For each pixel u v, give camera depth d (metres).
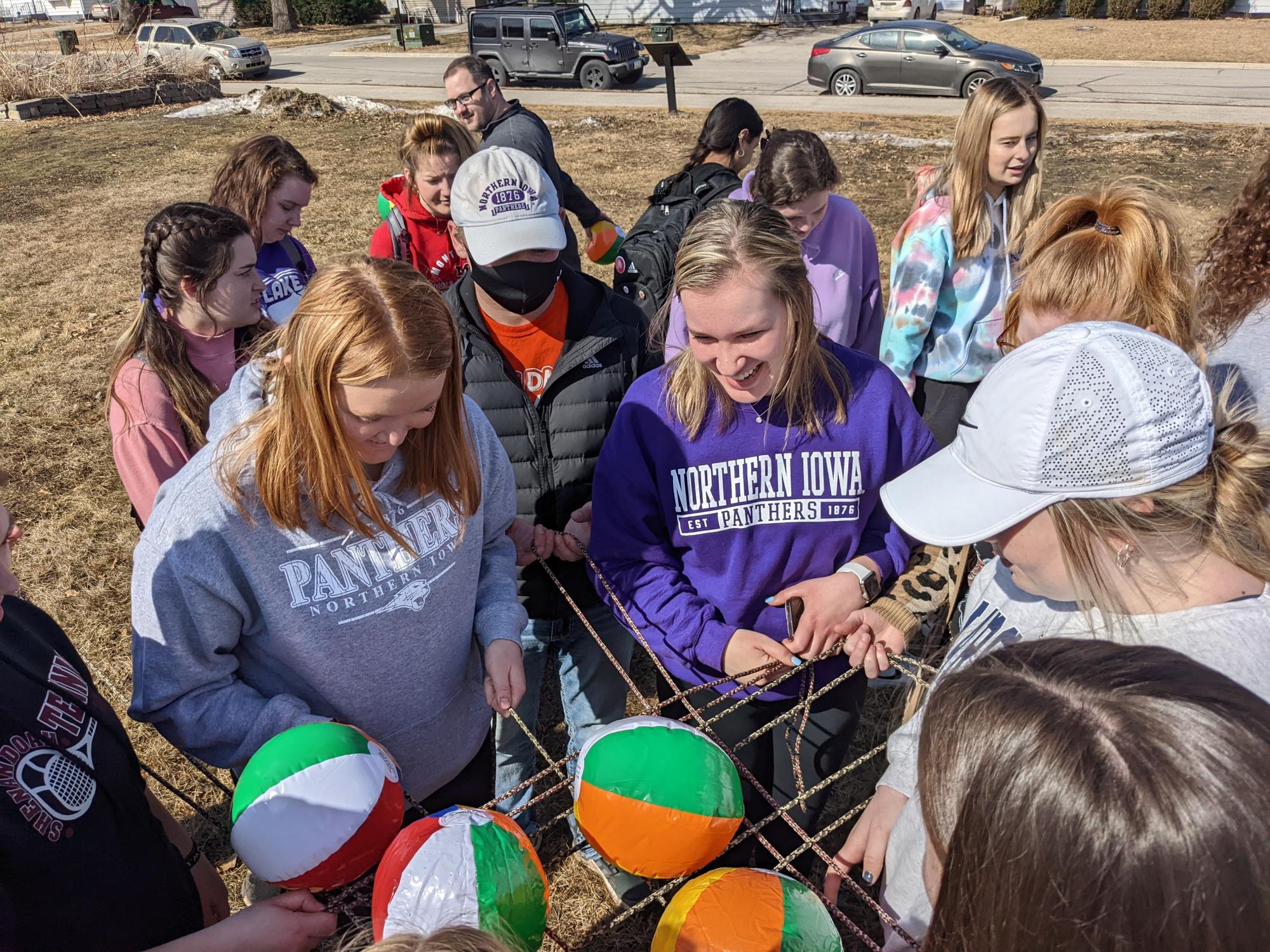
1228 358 1.79
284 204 3.17
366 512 1.50
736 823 1.45
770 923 1.26
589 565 2.06
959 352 3.17
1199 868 0.68
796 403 1.81
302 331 1.35
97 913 1.29
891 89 16.88
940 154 11.88
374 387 1.33
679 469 1.88
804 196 2.96
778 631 2.00
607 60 19.08
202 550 1.46
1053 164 11.16
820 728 2.00
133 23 31.55
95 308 7.70
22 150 14.52
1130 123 13.52
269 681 1.66
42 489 4.95
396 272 1.40
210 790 3.05
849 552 1.96
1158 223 1.89
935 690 0.91
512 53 19.98
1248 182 1.84
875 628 1.81
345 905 1.43
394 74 22.98
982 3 30.39
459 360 1.53
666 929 1.31
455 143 3.46
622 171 11.61
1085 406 1.11
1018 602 1.40
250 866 1.37
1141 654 0.82
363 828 1.36
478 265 2.14
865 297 3.40
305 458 1.41
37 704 1.31
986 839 0.77
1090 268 1.93
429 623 1.67
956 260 3.06
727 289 1.61
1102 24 26.69
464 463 1.62
